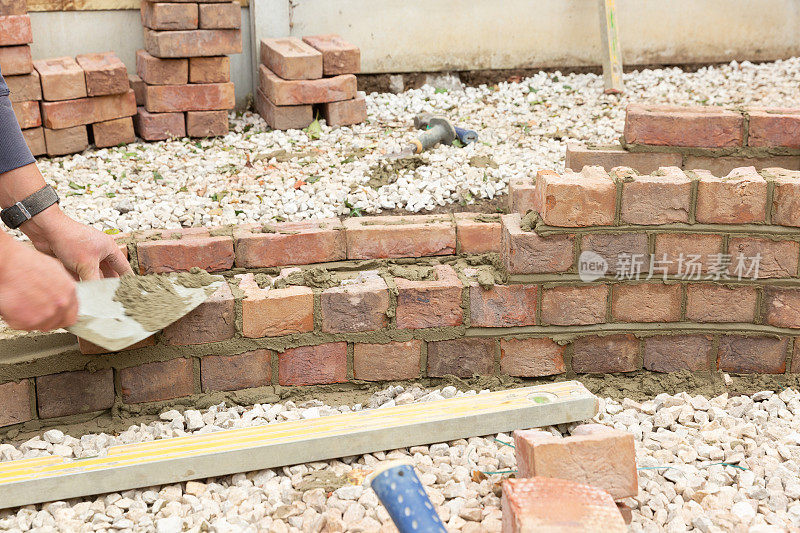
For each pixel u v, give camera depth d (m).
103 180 4.49
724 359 3.20
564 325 3.16
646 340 3.19
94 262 2.72
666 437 2.78
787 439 2.71
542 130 5.34
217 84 5.29
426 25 6.54
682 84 6.63
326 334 3.10
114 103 5.09
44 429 2.92
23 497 2.43
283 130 5.44
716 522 2.31
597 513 1.97
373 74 6.57
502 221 3.20
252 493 2.53
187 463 2.53
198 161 4.79
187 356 3.01
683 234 3.05
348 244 3.37
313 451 2.63
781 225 3.03
